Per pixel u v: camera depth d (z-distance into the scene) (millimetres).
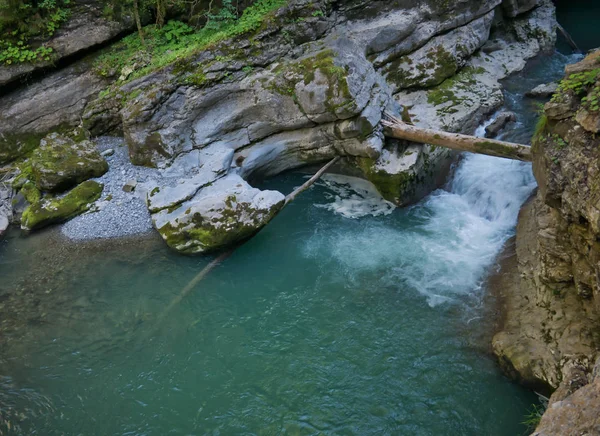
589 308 6797
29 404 7285
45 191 10695
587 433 4629
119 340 8219
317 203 10898
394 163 10375
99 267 9500
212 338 8203
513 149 9250
